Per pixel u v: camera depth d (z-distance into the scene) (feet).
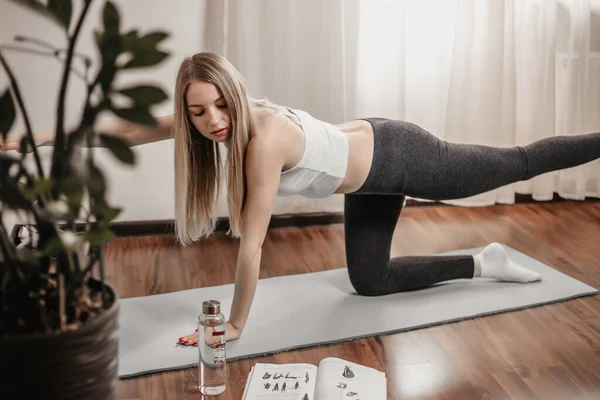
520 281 10.38
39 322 3.74
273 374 7.87
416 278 9.96
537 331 9.11
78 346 3.67
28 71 11.07
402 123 9.05
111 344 3.89
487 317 9.45
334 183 8.53
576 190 13.94
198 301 9.76
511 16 12.59
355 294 9.98
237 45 11.64
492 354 8.54
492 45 12.54
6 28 10.95
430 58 12.82
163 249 11.69
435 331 9.06
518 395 7.71
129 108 3.44
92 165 3.50
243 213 8.08
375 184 8.75
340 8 11.73
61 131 3.56
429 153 8.95
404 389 7.76
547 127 13.20
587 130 13.60
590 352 8.62
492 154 9.29
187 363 8.14
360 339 8.82
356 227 9.59
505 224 12.93
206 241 12.06
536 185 13.74
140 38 3.39
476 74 12.75
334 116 12.20
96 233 3.62
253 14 11.73
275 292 10.01
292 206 12.78
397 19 12.12
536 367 8.27
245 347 8.46
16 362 3.59
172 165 12.16
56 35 11.09
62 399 3.70
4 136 3.71
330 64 11.95
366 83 12.62
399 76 12.39
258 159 7.82
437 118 13.10
